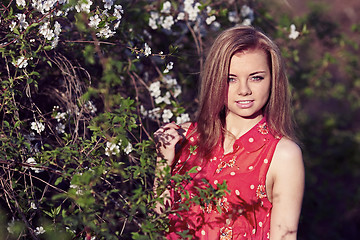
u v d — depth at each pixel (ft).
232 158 7.18
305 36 13.55
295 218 6.95
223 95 7.23
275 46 7.22
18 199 8.29
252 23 12.68
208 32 11.53
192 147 7.36
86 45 8.92
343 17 23.79
